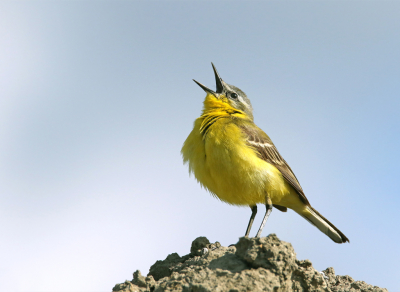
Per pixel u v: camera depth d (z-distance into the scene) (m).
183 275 9.45
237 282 8.54
